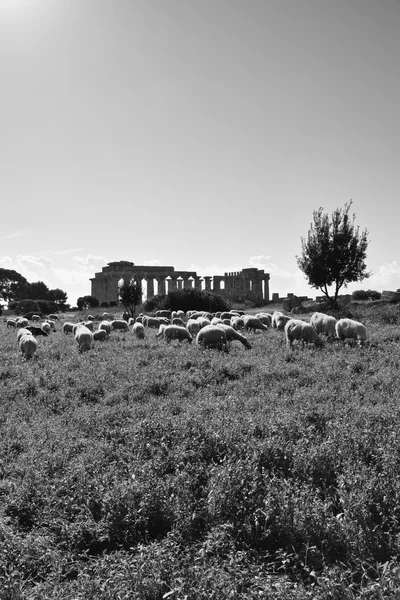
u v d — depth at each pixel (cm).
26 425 1004
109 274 10181
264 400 1069
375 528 551
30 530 632
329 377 1280
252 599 448
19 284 11619
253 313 5472
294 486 644
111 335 2667
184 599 445
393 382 1193
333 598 448
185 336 2206
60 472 755
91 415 1044
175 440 837
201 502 639
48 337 2881
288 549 557
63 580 531
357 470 664
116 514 619
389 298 5497
